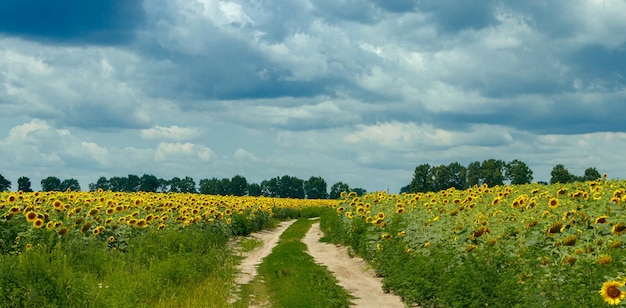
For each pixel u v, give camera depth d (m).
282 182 163.50
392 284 18.66
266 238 40.03
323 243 35.19
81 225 22.42
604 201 18.09
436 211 24.97
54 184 117.31
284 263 24.33
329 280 19.03
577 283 11.59
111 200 28.53
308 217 68.06
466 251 16.41
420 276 16.92
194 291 17.69
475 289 13.55
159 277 18.33
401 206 28.33
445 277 15.59
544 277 12.81
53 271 13.73
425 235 20.97
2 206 22.06
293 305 16.02
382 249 22.98
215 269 22.22
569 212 16.73
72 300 13.41
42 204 25.22
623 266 12.05
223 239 32.50
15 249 18.86
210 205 37.25
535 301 12.05
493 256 14.99
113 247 22.81
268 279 21.02
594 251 13.49
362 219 29.97
